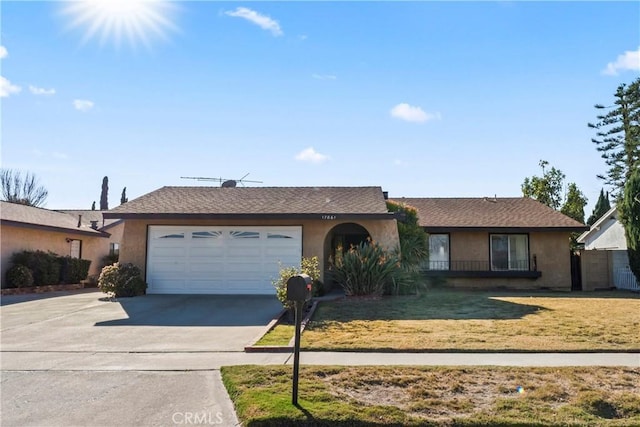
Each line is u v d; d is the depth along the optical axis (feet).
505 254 71.20
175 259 54.24
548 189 107.96
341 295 50.16
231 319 38.06
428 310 41.29
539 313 39.63
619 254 70.38
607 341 29.01
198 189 63.52
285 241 53.72
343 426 16.94
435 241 71.72
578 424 16.99
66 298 52.06
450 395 19.72
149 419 17.63
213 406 18.86
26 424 17.20
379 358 25.45
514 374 22.13
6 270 61.82
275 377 21.66
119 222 89.81
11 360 25.63
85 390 20.68
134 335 32.14
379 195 60.23
